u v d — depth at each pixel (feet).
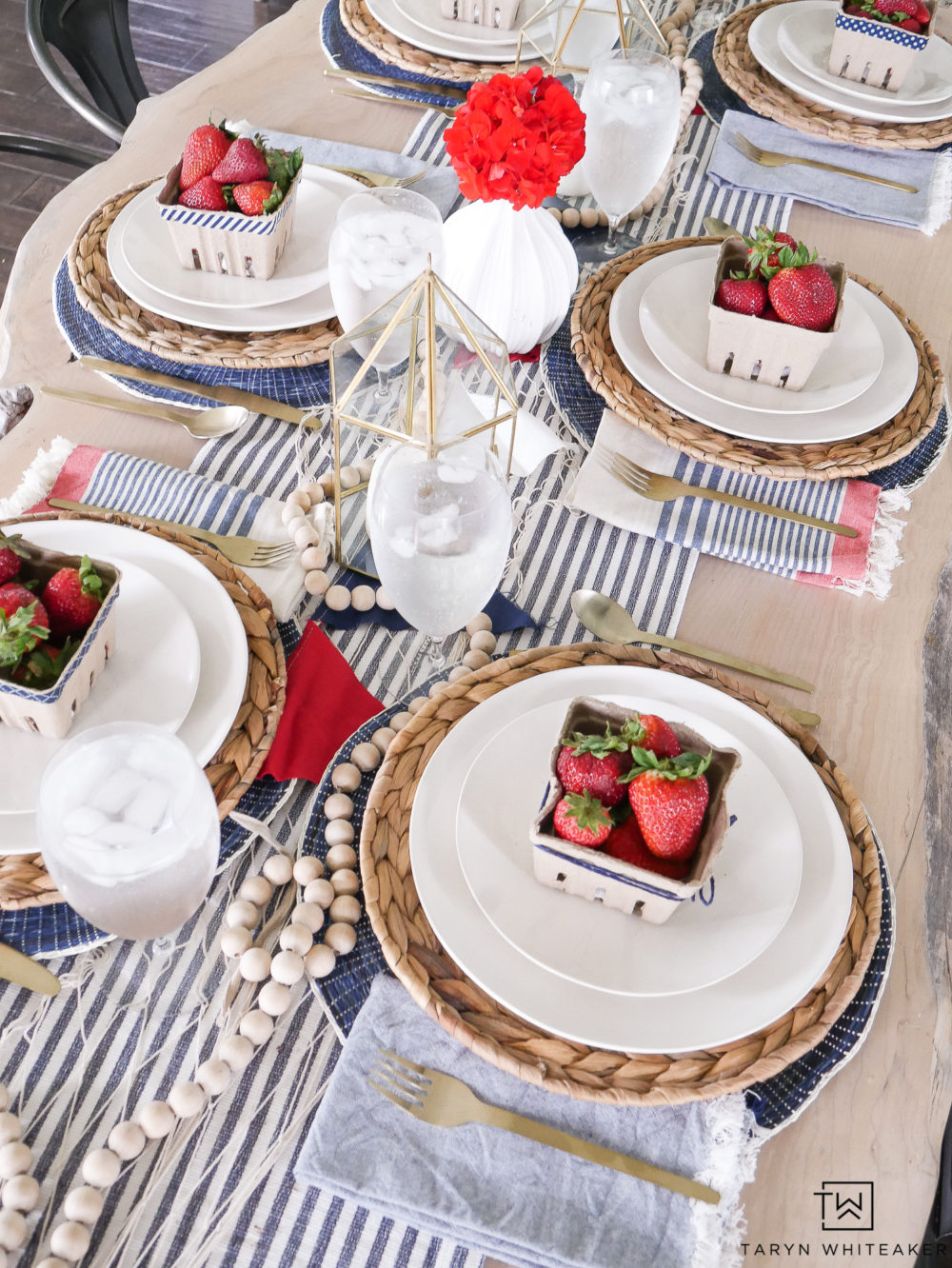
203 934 2.46
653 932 2.31
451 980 2.30
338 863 2.49
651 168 3.80
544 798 2.50
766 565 3.30
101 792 2.00
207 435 3.47
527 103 3.27
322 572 3.13
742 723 2.71
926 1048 2.40
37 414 3.52
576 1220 2.06
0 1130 2.11
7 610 2.41
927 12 4.77
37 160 10.62
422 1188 2.07
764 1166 2.21
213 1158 2.16
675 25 5.45
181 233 3.58
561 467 3.54
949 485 3.66
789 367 3.45
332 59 5.13
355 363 3.22
